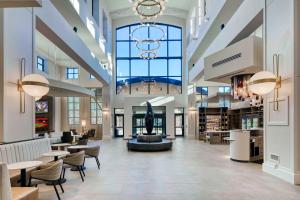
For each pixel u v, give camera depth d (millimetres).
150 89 19141
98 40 13922
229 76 7879
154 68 19234
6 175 2727
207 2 11641
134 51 19188
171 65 19234
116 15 18406
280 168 5551
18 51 5246
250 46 6438
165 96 17484
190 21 16750
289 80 5211
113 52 18922
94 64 12086
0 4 3646
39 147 5863
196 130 16781
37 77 5191
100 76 13820
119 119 19047
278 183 5090
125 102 16938
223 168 6656
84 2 11102
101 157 8680
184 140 15648
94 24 12945
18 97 5258
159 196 4316
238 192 4520
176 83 19141
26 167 3861
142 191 4605
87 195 4383
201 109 16219
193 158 8414
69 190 4680
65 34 7801
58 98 17547
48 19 6496
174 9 17828
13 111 5051
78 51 9273
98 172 6219
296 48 5070
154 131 16922
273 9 5789
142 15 8688
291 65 5152
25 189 3453
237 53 6930
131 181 5324
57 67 17609
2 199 2676
